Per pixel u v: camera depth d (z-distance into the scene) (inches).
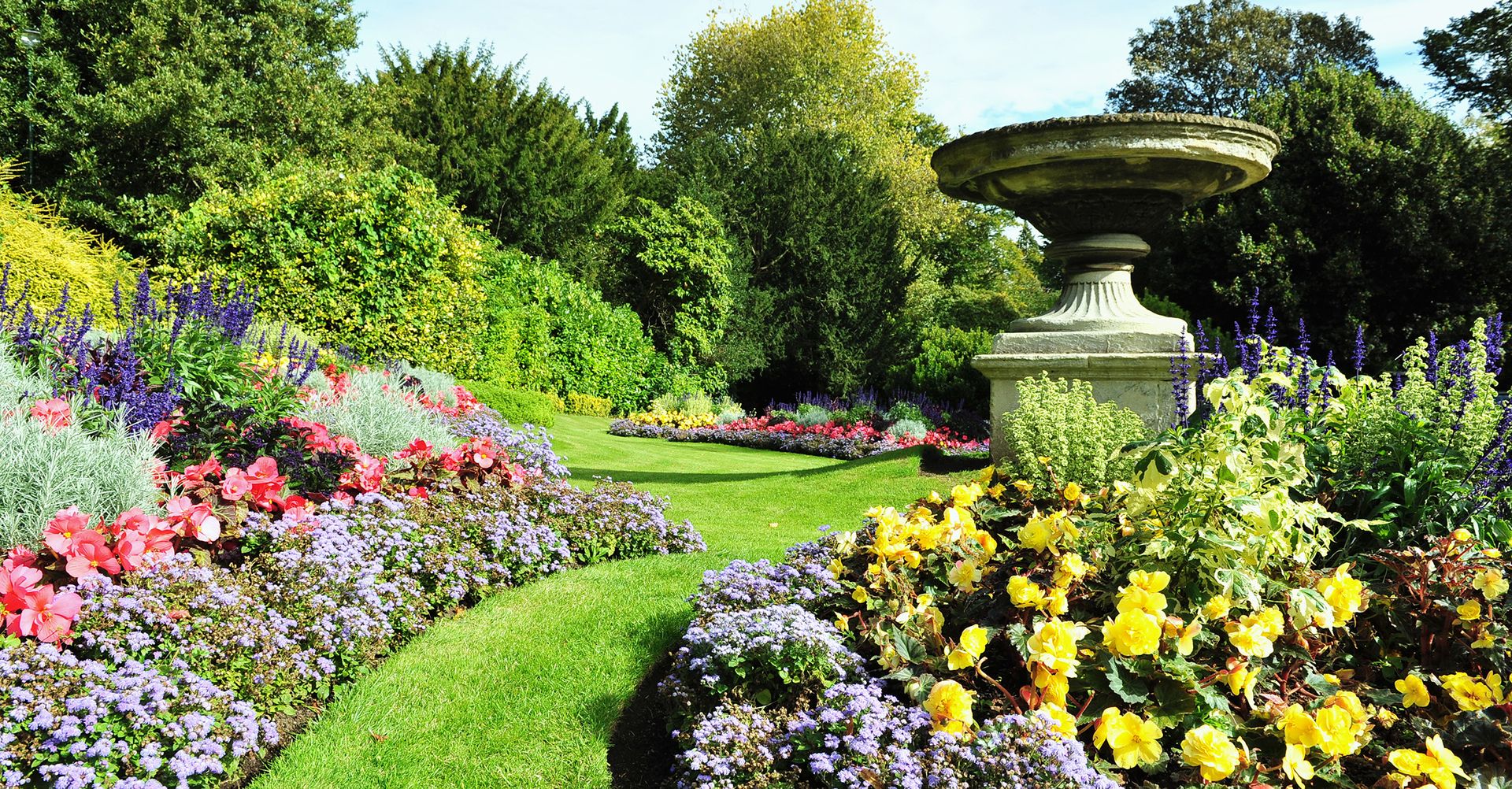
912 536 118.7
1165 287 698.2
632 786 98.0
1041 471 186.5
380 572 138.3
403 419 213.6
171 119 539.5
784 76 1044.5
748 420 677.3
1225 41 945.5
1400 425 127.7
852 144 946.1
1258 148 224.5
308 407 203.6
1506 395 134.8
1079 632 86.2
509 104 807.7
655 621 137.5
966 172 242.4
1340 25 967.0
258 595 121.6
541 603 147.4
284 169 450.9
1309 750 84.4
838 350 789.9
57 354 184.5
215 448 157.9
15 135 530.0
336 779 97.3
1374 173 605.6
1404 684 91.1
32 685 88.9
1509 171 603.8
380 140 698.2
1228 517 98.2
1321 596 95.1
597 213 843.4
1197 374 241.0
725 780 85.8
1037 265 1245.1
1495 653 92.7
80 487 121.4
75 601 100.7
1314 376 149.3
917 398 676.1
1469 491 117.3
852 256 804.0
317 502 160.1
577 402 681.0
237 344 203.0
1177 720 84.7
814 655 100.0
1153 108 991.6
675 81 1128.2
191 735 93.7
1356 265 601.0
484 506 174.1
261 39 622.2
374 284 389.7
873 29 1077.8
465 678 119.5
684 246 746.2
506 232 783.7
